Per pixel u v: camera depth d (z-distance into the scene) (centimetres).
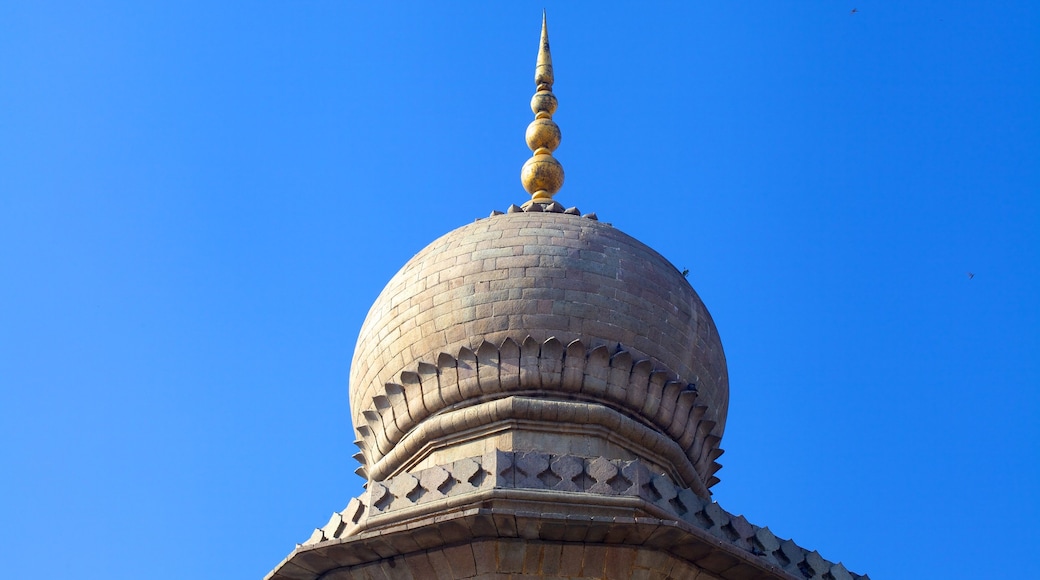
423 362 3366
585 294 3362
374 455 3516
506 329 3331
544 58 4053
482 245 3456
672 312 3456
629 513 2995
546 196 3800
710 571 3097
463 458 3145
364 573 3108
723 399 3616
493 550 2988
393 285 3556
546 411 3241
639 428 3300
